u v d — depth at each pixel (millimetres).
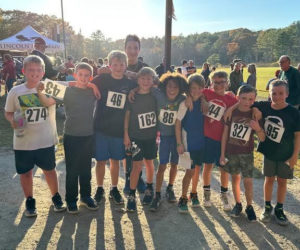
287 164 3146
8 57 12594
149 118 3422
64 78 9133
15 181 4270
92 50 83250
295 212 3494
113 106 3410
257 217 3363
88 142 3361
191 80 3348
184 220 3291
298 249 2781
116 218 3295
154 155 3580
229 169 3352
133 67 3990
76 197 3447
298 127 3021
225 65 112438
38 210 3424
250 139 3266
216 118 3439
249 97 3156
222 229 3111
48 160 3279
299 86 6559
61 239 2861
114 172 3639
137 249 2734
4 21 49938
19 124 3031
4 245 2752
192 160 3395
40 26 52344
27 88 3125
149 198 3689
